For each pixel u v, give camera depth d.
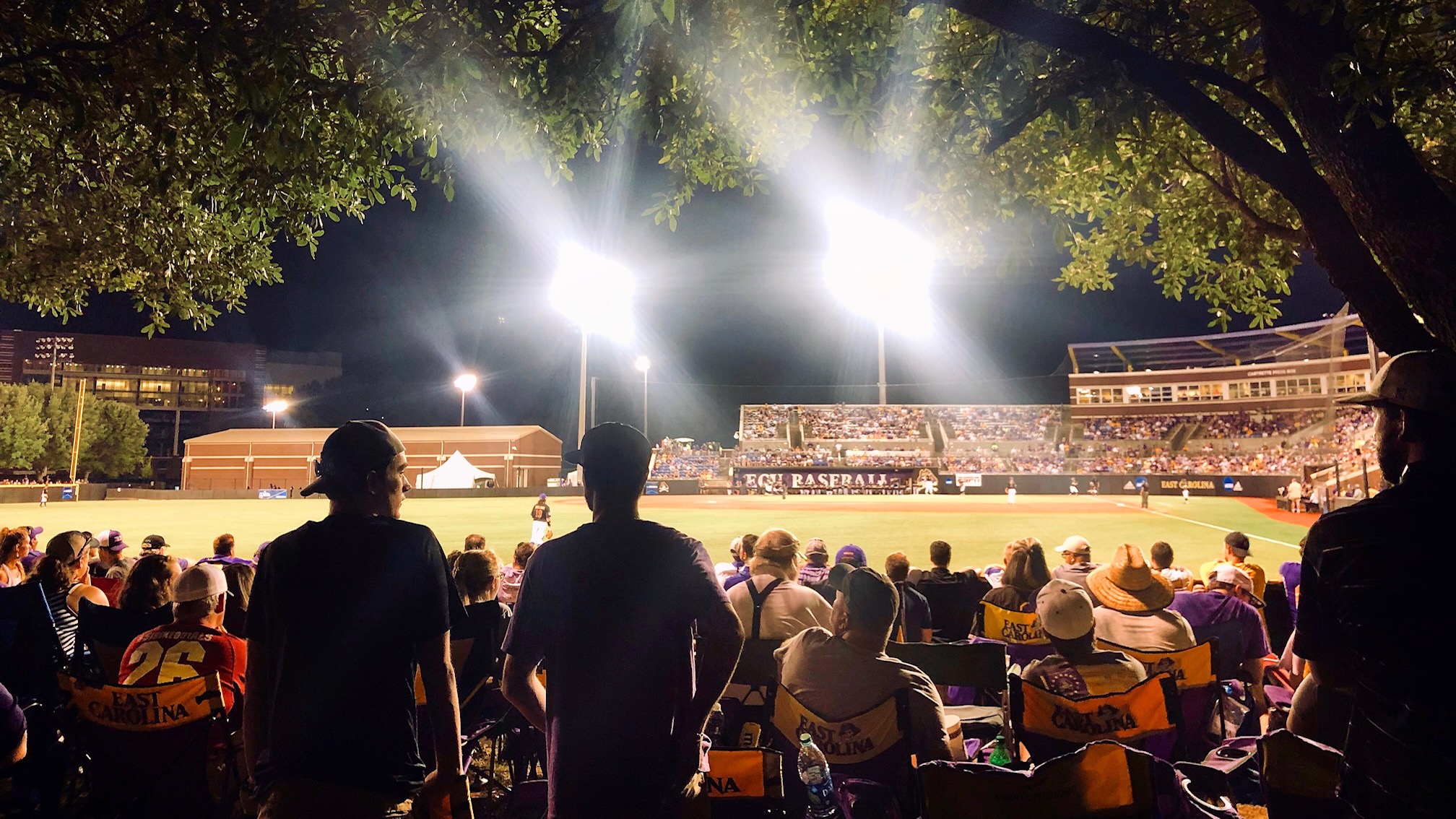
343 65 4.77
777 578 5.00
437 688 2.45
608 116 5.22
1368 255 3.78
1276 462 47.34
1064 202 6.74
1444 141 5.79
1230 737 5.10
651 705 2.26
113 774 3.44
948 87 4.96
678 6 4.44
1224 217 6.61
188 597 3.81
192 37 4.12
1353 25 3.32
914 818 3.06
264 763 2.34
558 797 2.25
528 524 26.84
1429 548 1.71
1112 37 4.02
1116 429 60.03
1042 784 2.42
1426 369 1.86
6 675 4.81
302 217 5.79
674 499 43.16
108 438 90.88
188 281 7.69
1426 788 1.65
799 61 4.96
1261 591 7.25
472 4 4.36
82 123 4.42
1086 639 3.52
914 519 26.53
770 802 2.85
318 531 2.48
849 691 3.19
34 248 6.76
